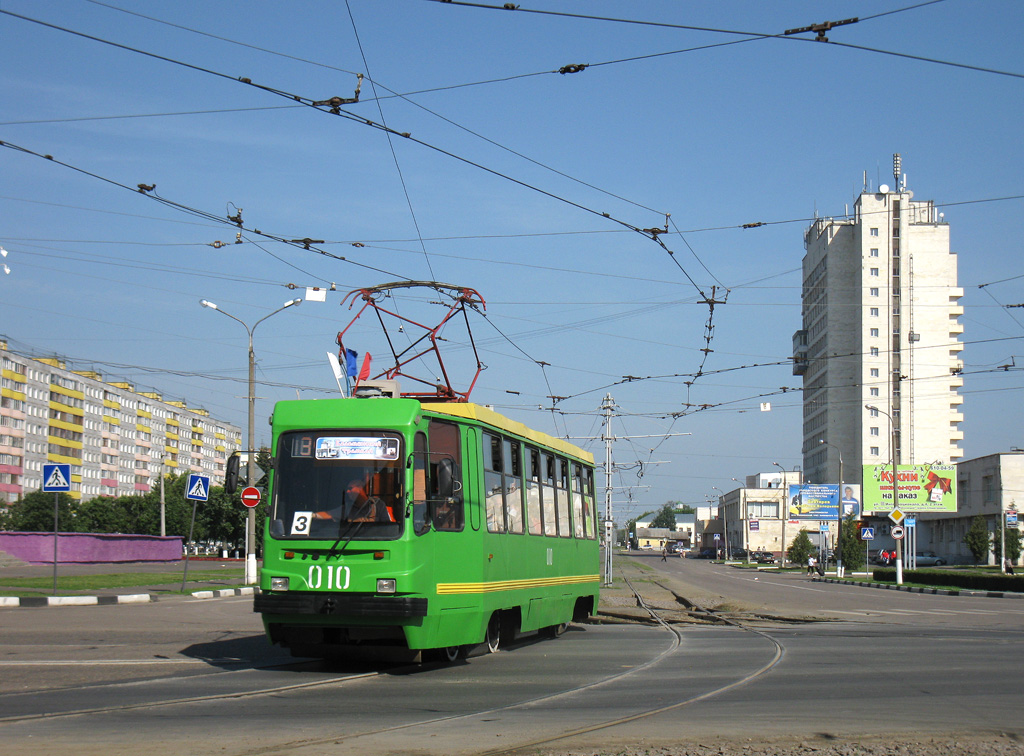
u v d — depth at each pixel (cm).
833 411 10781
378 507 1179
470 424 1338
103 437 12762
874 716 905
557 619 1717
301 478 1212
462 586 1268
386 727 837
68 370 11725
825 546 8338
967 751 750
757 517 12850
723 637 1800
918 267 10531
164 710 911
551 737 797
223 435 18212
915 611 2756
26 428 10562
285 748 746
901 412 10394
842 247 11006
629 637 1802
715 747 760
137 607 2378
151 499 8581
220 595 2864
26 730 809
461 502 1284
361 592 1157
